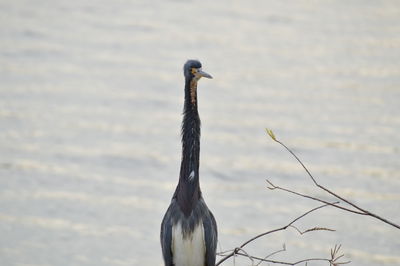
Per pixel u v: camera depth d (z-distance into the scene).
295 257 16.89
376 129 22.72
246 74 27.50
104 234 17.77
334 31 32.53
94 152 21.77
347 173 20.31
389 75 27.03
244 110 24.34
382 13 35.56
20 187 19.86
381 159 20.97
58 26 33.22
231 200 19.50
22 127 23.34
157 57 29.25
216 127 23.22
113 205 19.03
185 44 30.73
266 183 20.22
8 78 26.98
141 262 16.56
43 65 28.41
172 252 8.95
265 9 36.31
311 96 25.36
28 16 34.66
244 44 30.91
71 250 17.03
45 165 21.00
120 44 30.78
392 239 17.47
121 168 21.02
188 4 37.28
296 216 18.67
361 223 18.16
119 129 23.28
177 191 9.04
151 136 22.94
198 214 8.88
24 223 18.14
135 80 26.84
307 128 22.89
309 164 20.97
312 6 36.91
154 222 18.25
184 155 9.00
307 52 29.89
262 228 18.14
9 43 30.58
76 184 20.05
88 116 24.19
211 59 28.89
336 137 22.27
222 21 34.16
